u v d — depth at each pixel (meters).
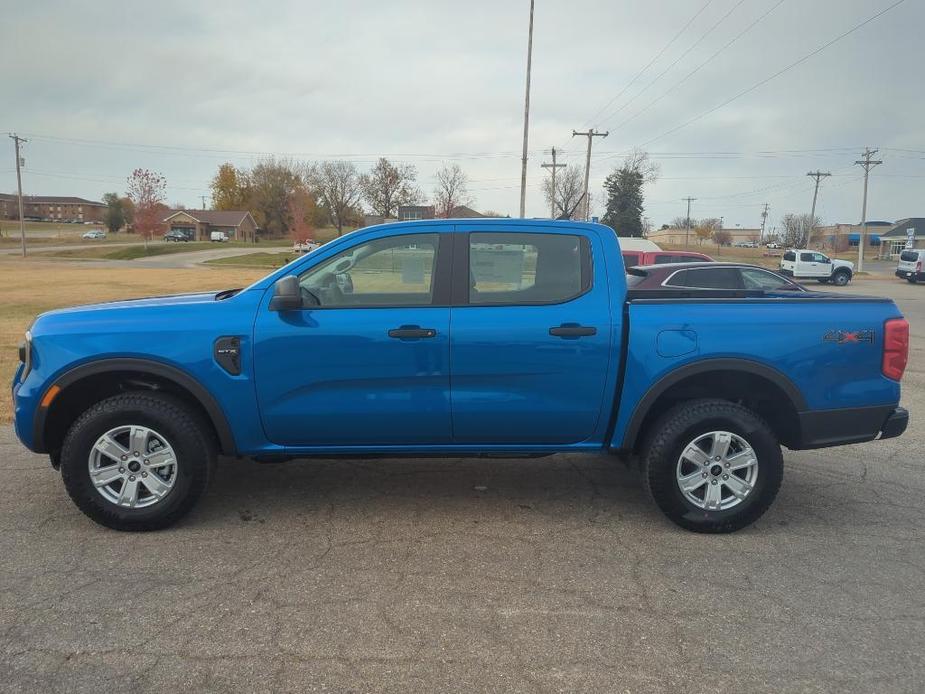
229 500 4.57
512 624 3.10
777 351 3.99
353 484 4.91
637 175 72.88
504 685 2.67
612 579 3.54
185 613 3.15
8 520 4.19
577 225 4.11
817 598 3.37
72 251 74.94
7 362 9.14
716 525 4.07
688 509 4.08
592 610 3.23
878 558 3.82
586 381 4.01
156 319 3.94
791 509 4.56
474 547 3.90
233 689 2.62
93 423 3.87
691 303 4.08
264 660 2.80
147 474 3.98
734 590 3.44
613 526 4.23
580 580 3.53
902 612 3.25
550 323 3.96
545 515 4.39
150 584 3.42
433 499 4.64
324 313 3.95
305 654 2.85
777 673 2.76
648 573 3.61
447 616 3.16
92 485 3.94
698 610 3.24
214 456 4.13
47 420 3.97
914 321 17.36
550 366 3.98
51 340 3.90
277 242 112.56
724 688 2.66
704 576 3.58
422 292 4.02
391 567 3.64
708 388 4.27
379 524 4.21
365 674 2.72
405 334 3.91
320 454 4.14
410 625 3.08
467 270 4.02
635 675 2.74
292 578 3.50
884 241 84.06
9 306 17.02
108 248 79.19
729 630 3.07
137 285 25.61
